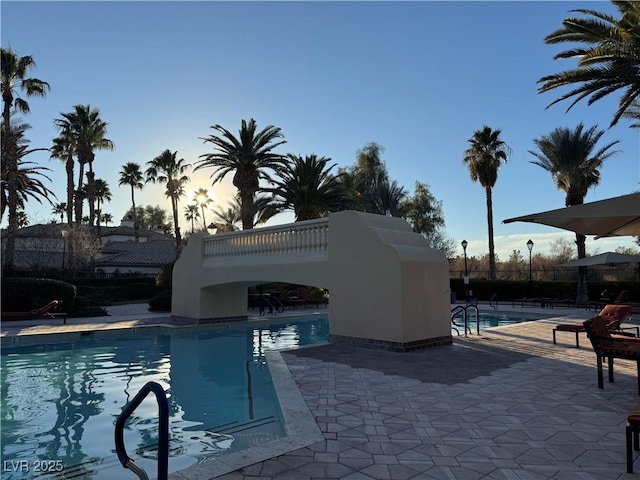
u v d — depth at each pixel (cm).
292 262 1373
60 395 796
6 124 3088
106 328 1562
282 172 2928
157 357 1184
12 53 3133
